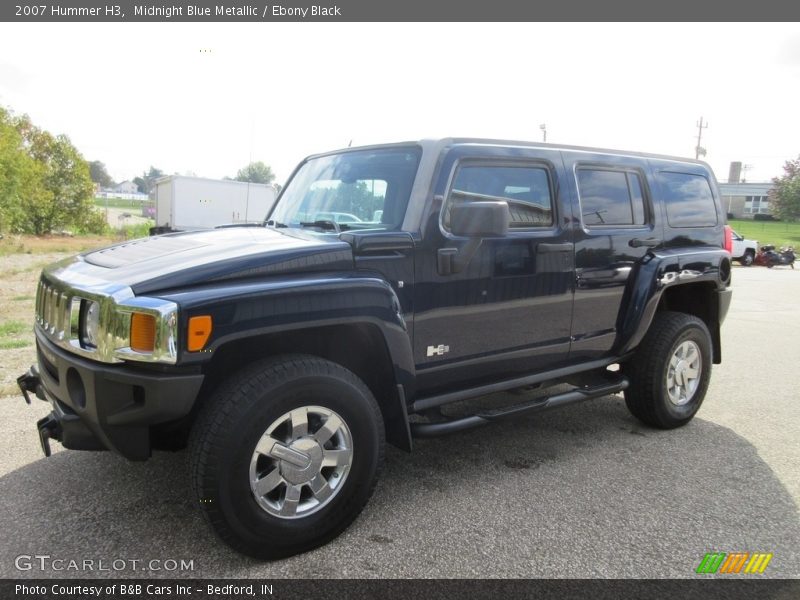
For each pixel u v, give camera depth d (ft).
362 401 9.12
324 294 8.68
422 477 11.62
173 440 9.41
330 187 12.08
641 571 8.55
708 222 15.58
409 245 9.80
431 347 10.45
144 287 7.91
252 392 8.13
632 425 14.93
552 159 12.00
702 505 10.59
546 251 11.71
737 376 20.12
